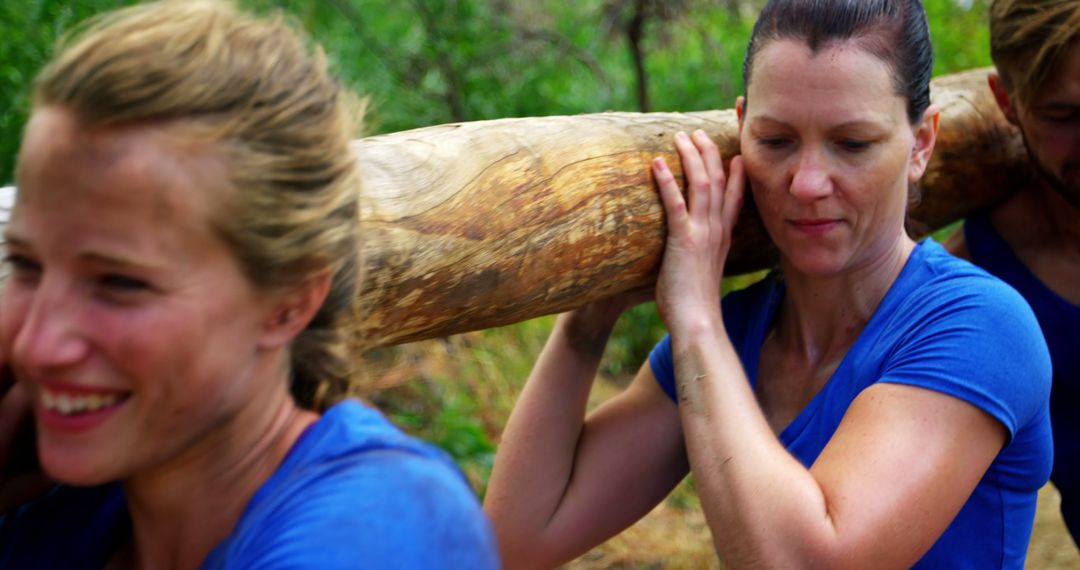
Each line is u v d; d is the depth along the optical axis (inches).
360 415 75.8
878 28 137.6
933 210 203.5
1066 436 200.5
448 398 309.1
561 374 164.2
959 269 141.0
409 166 123.9
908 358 135.8
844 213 139.9
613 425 164.6
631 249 147.9
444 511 71.6
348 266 81.7
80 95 67.1
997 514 144.1
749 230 161.3
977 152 205.0
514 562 161.3
